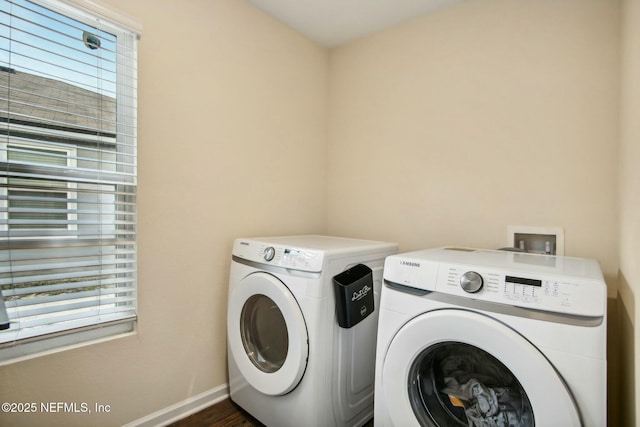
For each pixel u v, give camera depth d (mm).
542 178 1549
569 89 1483
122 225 1413
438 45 1878
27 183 1161
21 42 1135
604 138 1405
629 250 1112
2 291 1108
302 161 2221
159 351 1514
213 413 1632
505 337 874
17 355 1167
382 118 2119
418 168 1954
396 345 1075
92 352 1314
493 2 1688
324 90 2387
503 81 1654
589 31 1440
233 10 1782
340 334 1383
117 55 1374
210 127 1688
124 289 1399
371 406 1585
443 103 1854
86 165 1310
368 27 2092
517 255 1306
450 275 1014
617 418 1346
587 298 815
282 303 1363
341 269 1373
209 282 1693
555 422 813
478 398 1024
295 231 2172
